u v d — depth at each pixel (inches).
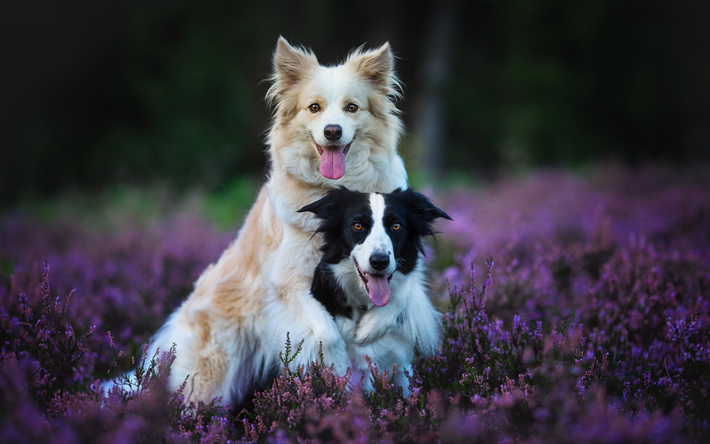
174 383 283.0
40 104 1112.2
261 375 298.0
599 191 713.6
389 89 297.4
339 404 201.2
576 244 388.2
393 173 298.0
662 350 246.7
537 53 1246.3
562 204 608.1
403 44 1249.4
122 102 1133.7
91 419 184.1
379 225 251.1
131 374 268.8
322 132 270.5
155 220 651.5
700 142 1402.6
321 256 270.1
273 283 275.4
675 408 194.7
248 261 294.4
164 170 1069.8
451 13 1155.9
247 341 296.5
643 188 729.6
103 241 543.5
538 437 170.6
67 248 560.7
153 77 1137.4
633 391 218.1
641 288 299.3
